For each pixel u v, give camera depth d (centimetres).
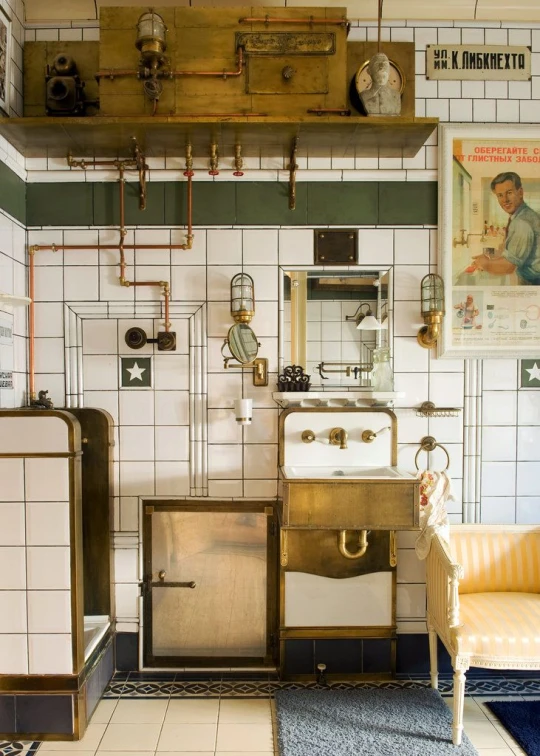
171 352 246
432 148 249
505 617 200
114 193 246
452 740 193
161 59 211
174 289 246
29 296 245
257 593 245
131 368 246
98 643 221
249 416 237
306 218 247
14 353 233
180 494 246
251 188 247
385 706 215
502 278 249
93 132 221
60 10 243
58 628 197
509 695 225
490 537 236
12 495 196
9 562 197
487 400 247
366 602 239
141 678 238
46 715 197
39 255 246
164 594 245
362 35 245
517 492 248
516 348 249
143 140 229
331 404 245
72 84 238
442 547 210
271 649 245
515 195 246
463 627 194
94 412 238
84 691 202
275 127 217
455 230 248
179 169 246
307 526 205
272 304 247
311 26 225
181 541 246
